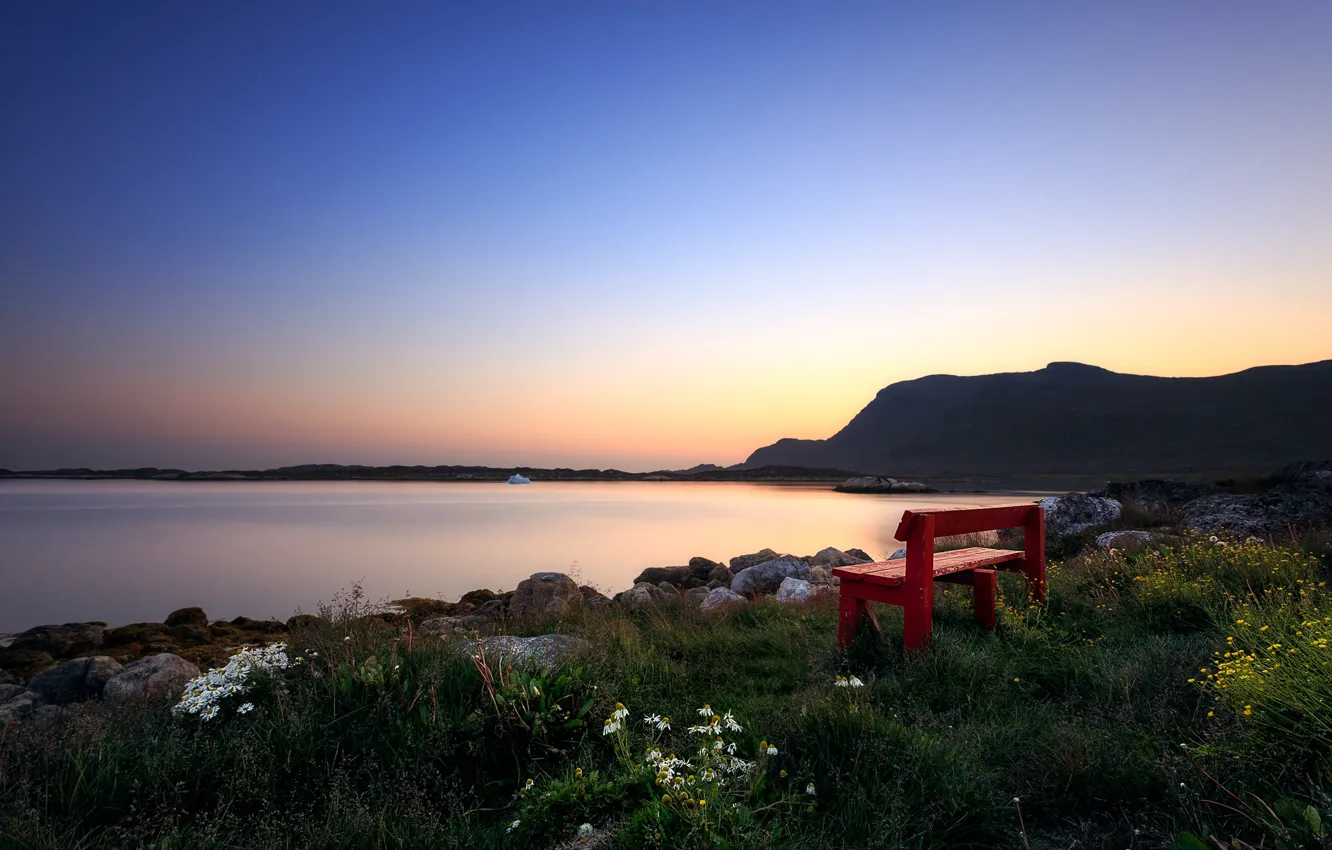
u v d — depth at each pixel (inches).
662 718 171.5
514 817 133.6
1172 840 107.3
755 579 527.2
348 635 219.5
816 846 115.6
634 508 3238.2
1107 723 156.8
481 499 4532.5
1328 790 114.5
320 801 141.3
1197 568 284.0
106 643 465.4
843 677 207.2
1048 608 269.3
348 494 5816.9
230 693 174.6
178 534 1829.5
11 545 1553.9
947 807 125.1
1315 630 157.9
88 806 140.1
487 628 339.0
